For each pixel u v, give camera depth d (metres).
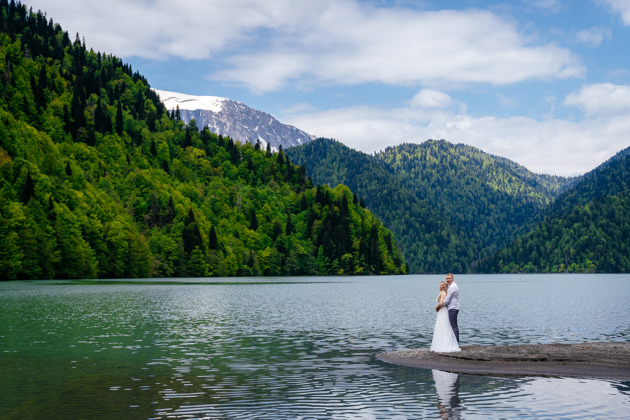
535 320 48.44
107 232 175.75
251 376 23.08
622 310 59.94
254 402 18.69
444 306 28.80
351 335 37.16
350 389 20.67
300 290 106.44
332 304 67.38
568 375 23.03
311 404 18.47
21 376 22.91
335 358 27.58
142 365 25.58
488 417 16.89
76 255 155.12
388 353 28.80
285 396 19.58
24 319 46.28
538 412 17.41
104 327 40.97
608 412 17.39
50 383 21.55
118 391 20.22
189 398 19.22
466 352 28.41
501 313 56.00
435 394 19.86
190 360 26.95
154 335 36.59
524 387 20.92
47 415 16.91
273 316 51.09
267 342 33.53
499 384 21.45
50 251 146.25
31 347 30.94
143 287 111.31
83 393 19.86
